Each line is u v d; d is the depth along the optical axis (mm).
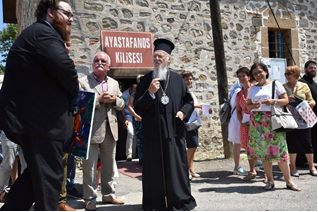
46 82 2529
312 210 3262
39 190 2479
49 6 2699
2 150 4102
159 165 3404
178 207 3346
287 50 8625
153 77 3561
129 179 5129
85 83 3750
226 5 7797
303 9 8781
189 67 7270
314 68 5531
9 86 2506
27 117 2457
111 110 3760
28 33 2533
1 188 4133
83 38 6164
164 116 3432
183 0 7258
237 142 5148
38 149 2492
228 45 7762
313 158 5484
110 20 6430
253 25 8078
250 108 4305
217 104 7570
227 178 4977
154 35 6879
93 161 3580
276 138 4102
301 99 5047
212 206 3527
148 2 6844
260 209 3365
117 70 6402
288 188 4215
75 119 3053
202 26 7461
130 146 6559
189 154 5020
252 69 4324
